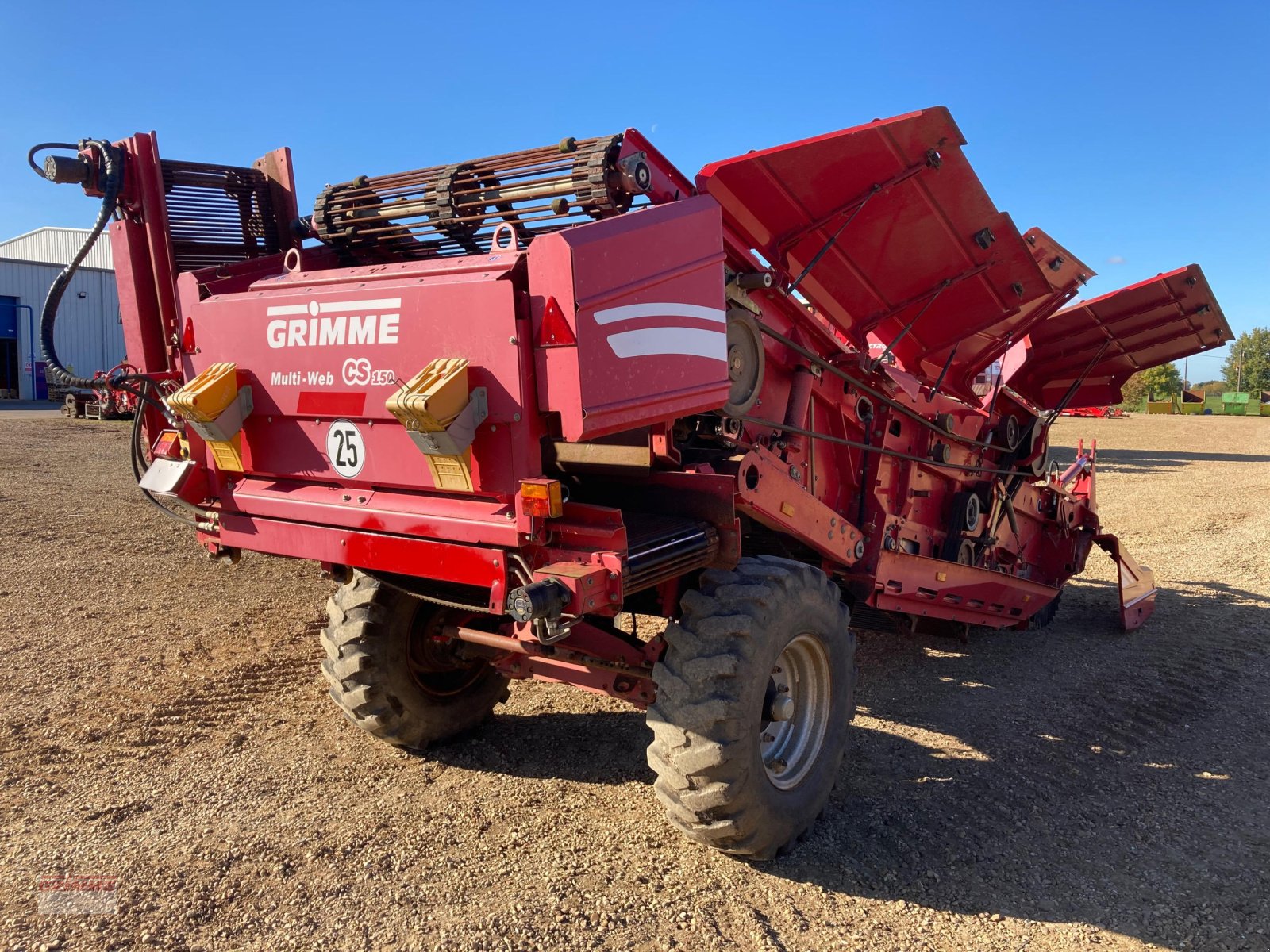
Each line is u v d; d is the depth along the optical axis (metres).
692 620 3.30
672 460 3.39
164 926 2.88
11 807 3.67
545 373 2.92
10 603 6.73
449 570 3.21
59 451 16.47
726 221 4.05
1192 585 8.78
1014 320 5.66
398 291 3.20
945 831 3.77
